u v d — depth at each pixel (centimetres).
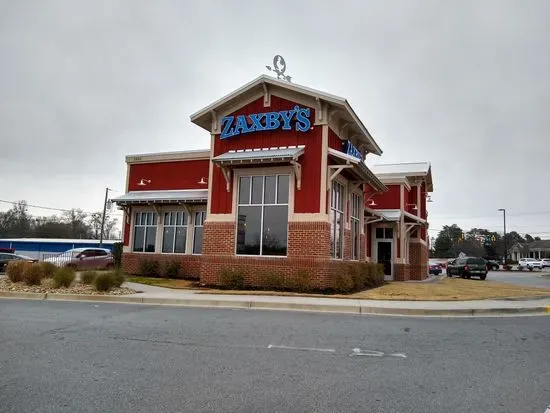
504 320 1169
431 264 5319
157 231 2406
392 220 2705
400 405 507
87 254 2847
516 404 516
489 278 4259
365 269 1936
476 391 561
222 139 1895
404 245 2880
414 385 581
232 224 1825
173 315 1141
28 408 482
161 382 578
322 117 1742
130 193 2503
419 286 2052
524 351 786
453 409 497
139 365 657
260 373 623
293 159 1661
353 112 1841
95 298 1489
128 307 1304
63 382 574
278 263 1720
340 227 1950
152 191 2480
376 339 868
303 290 1639
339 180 1916
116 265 2428
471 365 686
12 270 1786
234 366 657
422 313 1259
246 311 1239
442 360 714
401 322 1090
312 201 1709
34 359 686
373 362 694
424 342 849
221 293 1574
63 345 783
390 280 2822
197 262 2267
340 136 1941
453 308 1291
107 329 936
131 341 820
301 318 1117
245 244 1816
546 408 505
